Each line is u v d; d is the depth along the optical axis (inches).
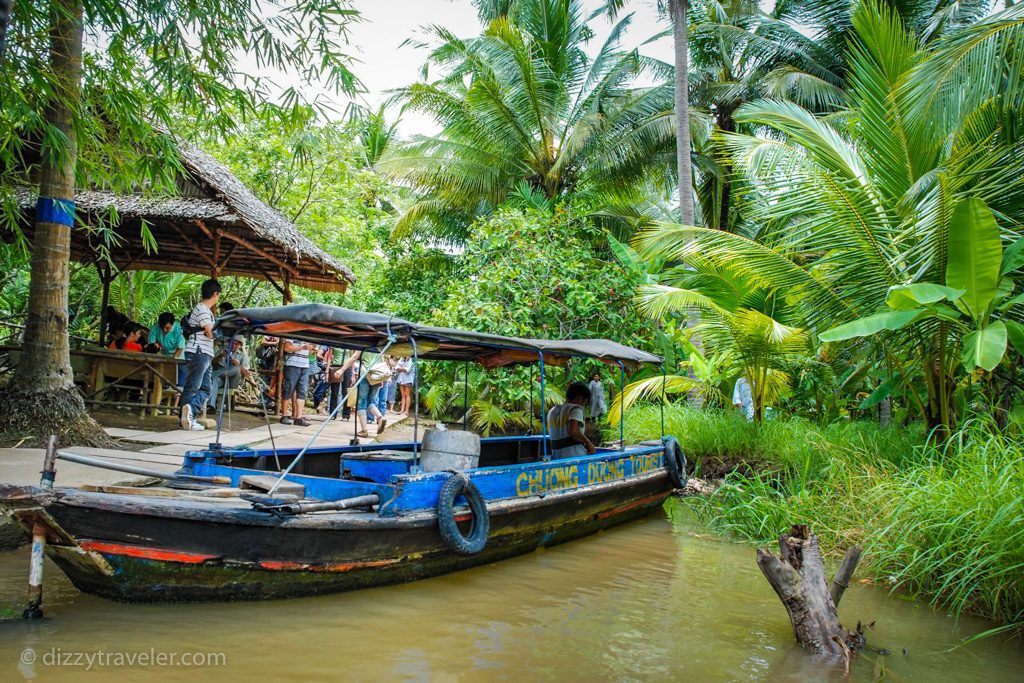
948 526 230.5
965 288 279.3
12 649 150.8
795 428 429.1
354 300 869.8
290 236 465.4
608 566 261.4
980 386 380.5
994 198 323.6
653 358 371.2
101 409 424.8
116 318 541.0
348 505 200.8
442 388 579.2
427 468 253.3
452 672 157.8
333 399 595.2
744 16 775.7
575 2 765.9
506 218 556.4
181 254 557.0
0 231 451.5
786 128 386.3
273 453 256.8
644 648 180.9
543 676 159.2
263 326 233.9
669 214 878.4
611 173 716.7
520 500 255.9
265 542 184.1
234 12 287.6
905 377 357.1
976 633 203.8
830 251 367.2
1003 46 297.0
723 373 487.5
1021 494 217.8
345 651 164.4
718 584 242.8
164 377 429.4
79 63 308.7
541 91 718.5
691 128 700.0
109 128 376.5
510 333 495.2
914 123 327.3
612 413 486.3
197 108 326.3
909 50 339.9
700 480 426.6
